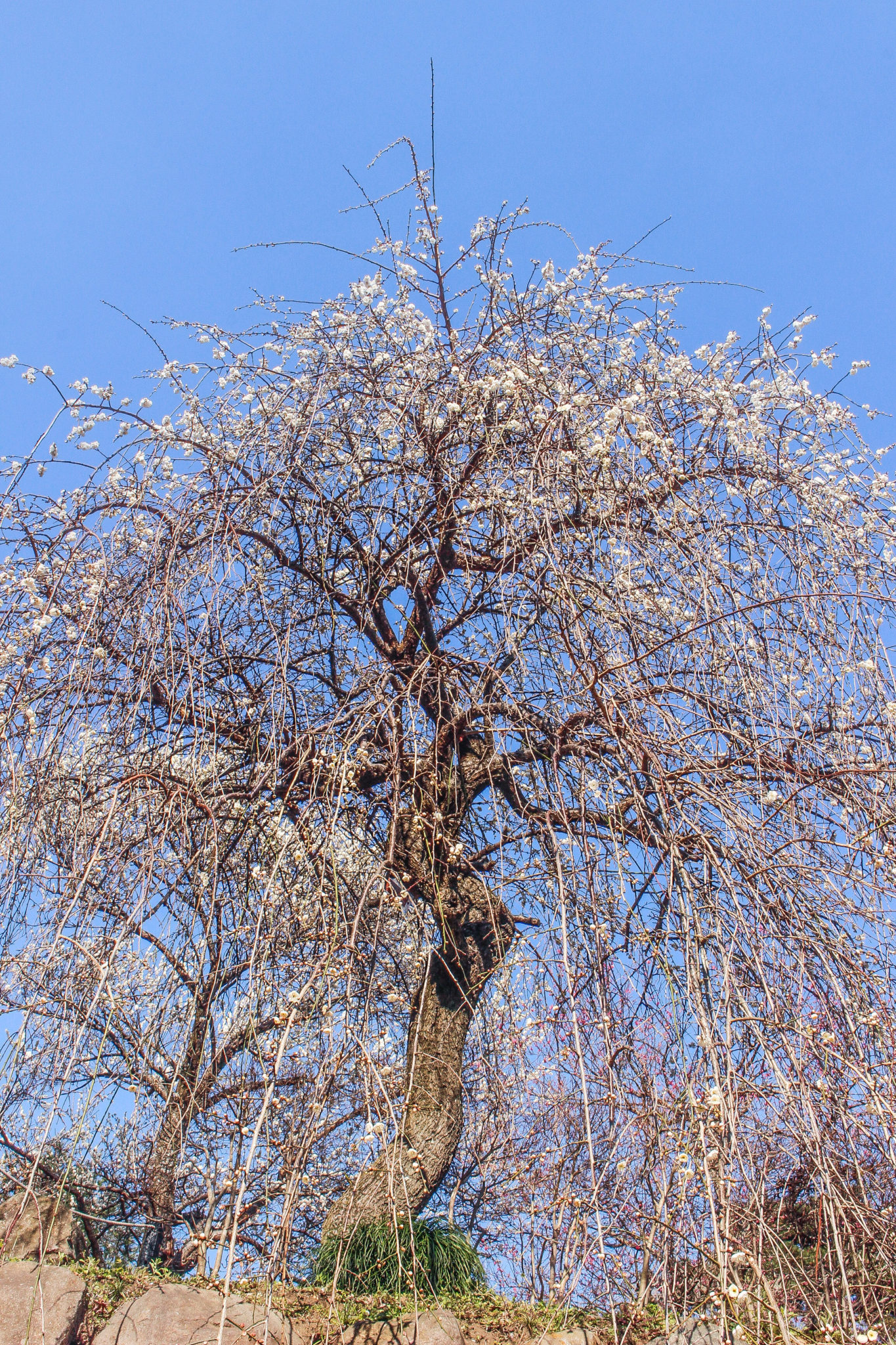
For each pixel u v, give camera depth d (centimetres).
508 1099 394
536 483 359
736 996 261
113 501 363
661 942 285
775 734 323
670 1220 252
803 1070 254
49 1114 262
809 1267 279
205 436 408
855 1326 234
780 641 348
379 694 338
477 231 445
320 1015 285
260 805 342
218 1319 266
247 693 379
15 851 307
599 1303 303
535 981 339
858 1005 277
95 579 344
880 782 316
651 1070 283
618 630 328
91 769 333
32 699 333
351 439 414
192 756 338
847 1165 264
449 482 402
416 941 397
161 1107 341
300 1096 310
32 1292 265
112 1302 299
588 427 370
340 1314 296
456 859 361
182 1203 414
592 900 289
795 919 283
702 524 362
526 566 345
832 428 405
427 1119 375
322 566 392
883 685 333
